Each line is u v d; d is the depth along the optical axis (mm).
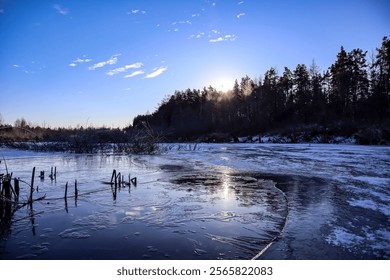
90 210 8508
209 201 9430
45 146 32906
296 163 18656
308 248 5605
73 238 6402
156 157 25453
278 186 11562
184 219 7641
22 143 35688
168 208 8672
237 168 17047
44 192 10891
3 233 6707
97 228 7016
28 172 16062
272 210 8320
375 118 47406
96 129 35781
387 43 50500
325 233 6336
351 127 43125
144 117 104500
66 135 34281
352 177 13062
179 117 95625
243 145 43375
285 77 73875
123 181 12398
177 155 27375
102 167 18312
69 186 12055
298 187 11234
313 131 47031
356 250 5484
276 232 6637
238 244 6016
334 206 8422
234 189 11195
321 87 69625
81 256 5504
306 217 7465
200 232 6699
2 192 8086
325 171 15031
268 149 32875
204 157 24750
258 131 65500
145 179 13648
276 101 74000
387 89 50750
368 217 7387
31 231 6832
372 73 58094
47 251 5746
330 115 55750
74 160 23062
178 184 12336
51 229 6957
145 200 9625
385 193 9945
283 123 63375
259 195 10164
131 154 29031
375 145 35250
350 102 55719
